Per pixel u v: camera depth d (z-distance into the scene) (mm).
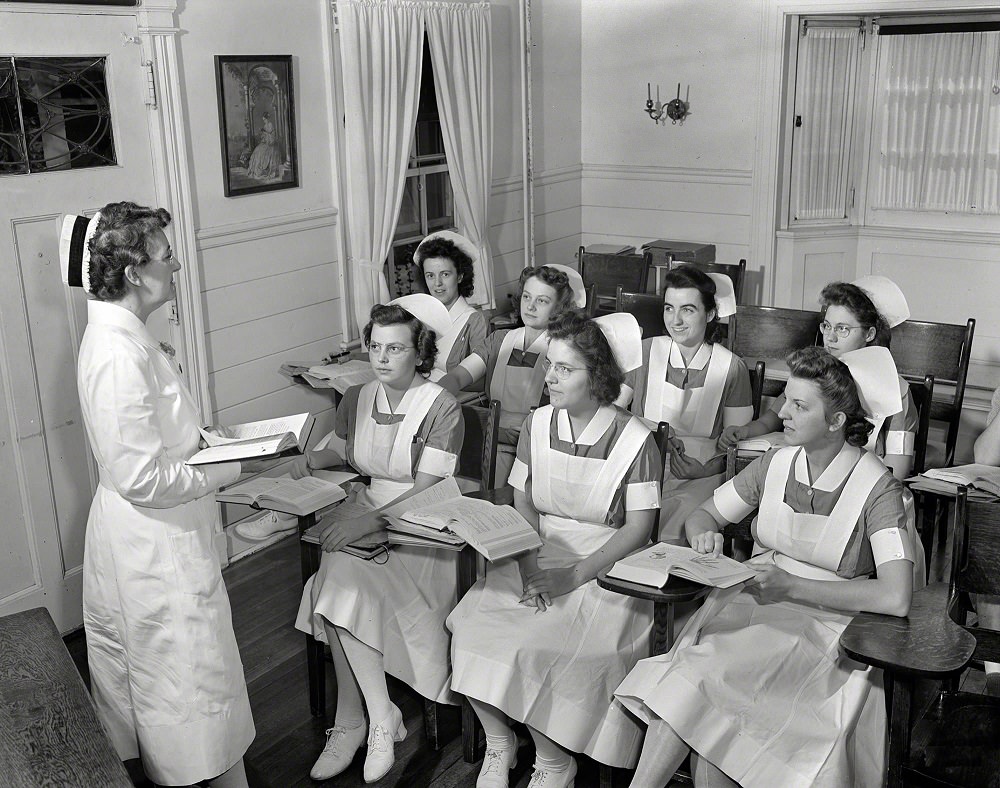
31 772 1812
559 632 2588
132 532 2273
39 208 3354
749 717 2293
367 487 3197
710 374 3613
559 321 2744
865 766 2348
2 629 2314
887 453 3316
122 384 2195
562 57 6246
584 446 2789
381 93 4609
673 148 6273
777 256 6109
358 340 4859
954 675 2041
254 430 2414
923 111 5750
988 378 5609
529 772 2795
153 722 2344
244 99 4098
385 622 2814
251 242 4230
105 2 3447
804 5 5586
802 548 2553
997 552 2373
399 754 2914
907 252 6004
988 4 5242
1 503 3363
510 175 5902
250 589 3938
